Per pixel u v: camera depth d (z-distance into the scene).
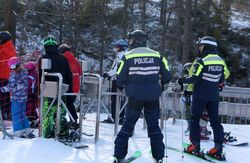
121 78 6.12
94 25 30.14
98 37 30.72
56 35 28.77
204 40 7.40
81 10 26.97
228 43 33.03
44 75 7.49
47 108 7.77
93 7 27.98
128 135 6.22
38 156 6.56
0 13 23.83
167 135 9.30
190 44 31.47
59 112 7.41
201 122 8.95
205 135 9.01
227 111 12.95
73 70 8.96
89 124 10.20
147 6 37.94
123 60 6.13
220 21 34.12
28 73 9.14
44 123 7.72
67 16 24.58
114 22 32.12
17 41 27.95
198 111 7.41
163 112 9.62
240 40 33.47
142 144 8.04
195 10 34.00
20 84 7.85
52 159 6.47
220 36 33.16
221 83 7.62
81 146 7.29
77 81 9.01
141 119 11.73
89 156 6.79
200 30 34.06
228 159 7.59
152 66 6.13
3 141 7.35
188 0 27.70
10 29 18.11
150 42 33.53
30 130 8.05
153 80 6.14
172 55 32.41
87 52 30.41
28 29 28.72
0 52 9.30
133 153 7.20
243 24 35.53
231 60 31.67
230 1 34.22
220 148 7.43
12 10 18.17
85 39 30.39
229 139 9.11
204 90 7.31
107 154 6.98
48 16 28.22
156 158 6.24
